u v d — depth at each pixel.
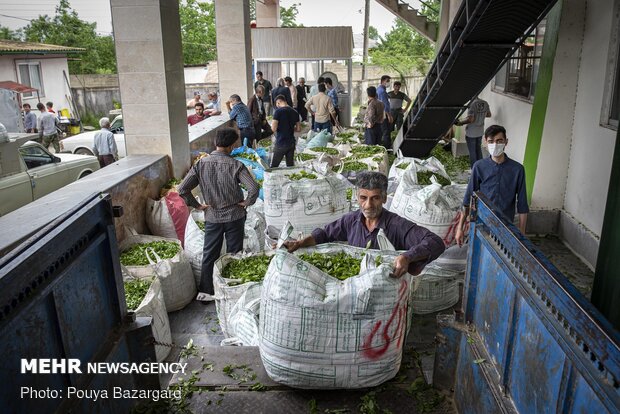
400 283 2.76
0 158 8.19
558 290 1.69
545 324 1.80
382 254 2.94
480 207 2.67
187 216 6.99
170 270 5.26
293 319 2.70
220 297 4.54
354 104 30.66
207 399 2.83
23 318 1.81
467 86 8.70
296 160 9.19
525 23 6.67
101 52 40.44
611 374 1.37
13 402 1.74
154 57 7.77
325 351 2.71
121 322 2.72
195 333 5.02
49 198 5.66
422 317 4.75
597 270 3.49
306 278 2.71
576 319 1.56
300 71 20.27
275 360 2.80
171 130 8.09
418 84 31.86
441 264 5.38
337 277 2.89
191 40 42.19
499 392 2.23
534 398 1.91
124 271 4.95
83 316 2.32
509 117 9.98
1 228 4.73
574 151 6.87
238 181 5.48
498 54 7.46
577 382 1.58
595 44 6.34
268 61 19.38
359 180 3.24
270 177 6.08
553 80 6.80
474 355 2.54
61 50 27.34
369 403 2.75
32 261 1.86
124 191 6.48
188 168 8.94
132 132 8.05
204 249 5.63
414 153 11.75
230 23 13.80
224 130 5.48
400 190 5.76
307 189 6.07
